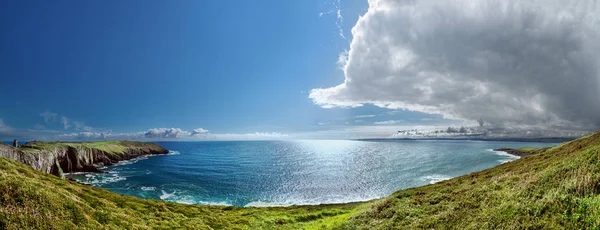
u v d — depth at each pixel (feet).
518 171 137.59
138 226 106.42
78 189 133.90
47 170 390.83
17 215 70.38
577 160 85.40
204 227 140.05
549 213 64.59
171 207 180.96
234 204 315.78
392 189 406.62
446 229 82.38
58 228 74.59
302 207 254.47
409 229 91.40
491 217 76.38
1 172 88.02
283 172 585.63
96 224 88.33
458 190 125.08
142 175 500.33
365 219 118.93
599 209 55.67
